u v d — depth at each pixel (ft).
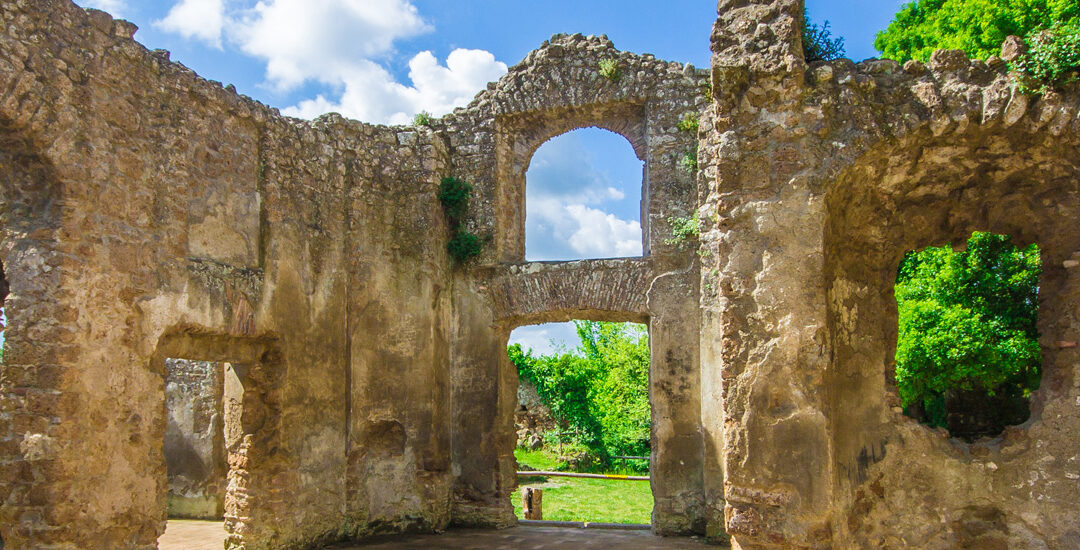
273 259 31.81
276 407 31.48
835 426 22.62
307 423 32.81
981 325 32.58
